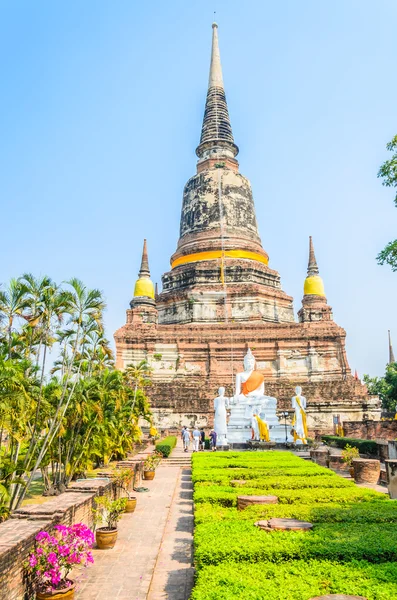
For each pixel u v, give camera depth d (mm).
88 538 12125
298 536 11125
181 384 55906
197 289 63219
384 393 79688
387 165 21922
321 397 53312
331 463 31453
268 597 7801
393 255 21953
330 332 58250
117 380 32188
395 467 21641
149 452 37344
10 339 21703
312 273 65312
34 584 11062
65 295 23391
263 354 58344
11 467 20297
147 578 13062
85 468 27828
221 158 72438
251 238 68375
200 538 11047
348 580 8680
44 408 22406
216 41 81812
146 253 68125
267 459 27672
